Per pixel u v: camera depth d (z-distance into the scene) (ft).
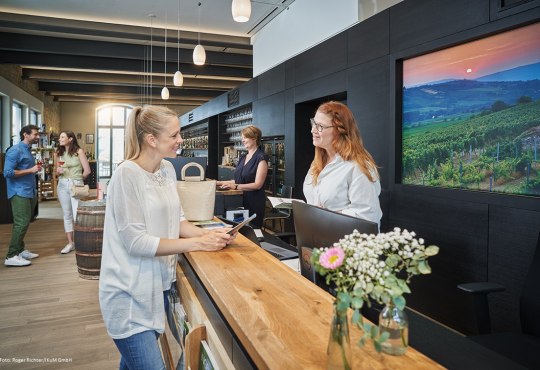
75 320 10.39
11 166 14.69
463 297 9.34
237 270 4.34
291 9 19.47
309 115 18.37
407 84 11.21
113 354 8.70
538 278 5.69
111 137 59.88
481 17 8.69
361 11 14.16
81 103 57.93
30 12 21.03
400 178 11.55
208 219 7.00
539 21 7.72
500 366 2.85
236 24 22.65
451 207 9.64
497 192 8.64
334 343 2.35
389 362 2.53
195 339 3.96
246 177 13.07
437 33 9.87
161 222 4.82
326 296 3.59
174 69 31.78
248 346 2.82
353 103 13.51
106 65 30.32
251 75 33.71
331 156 6.01
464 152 9.49
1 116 30.01
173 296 5.78
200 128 42.86
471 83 9.25
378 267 2.28
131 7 20.33
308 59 16.60
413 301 10.81
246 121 28.58
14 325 10.07
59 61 29.37
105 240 4.66
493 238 8.60
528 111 7.99
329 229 3.77
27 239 19.93
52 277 13.85
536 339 5.54
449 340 3.28
